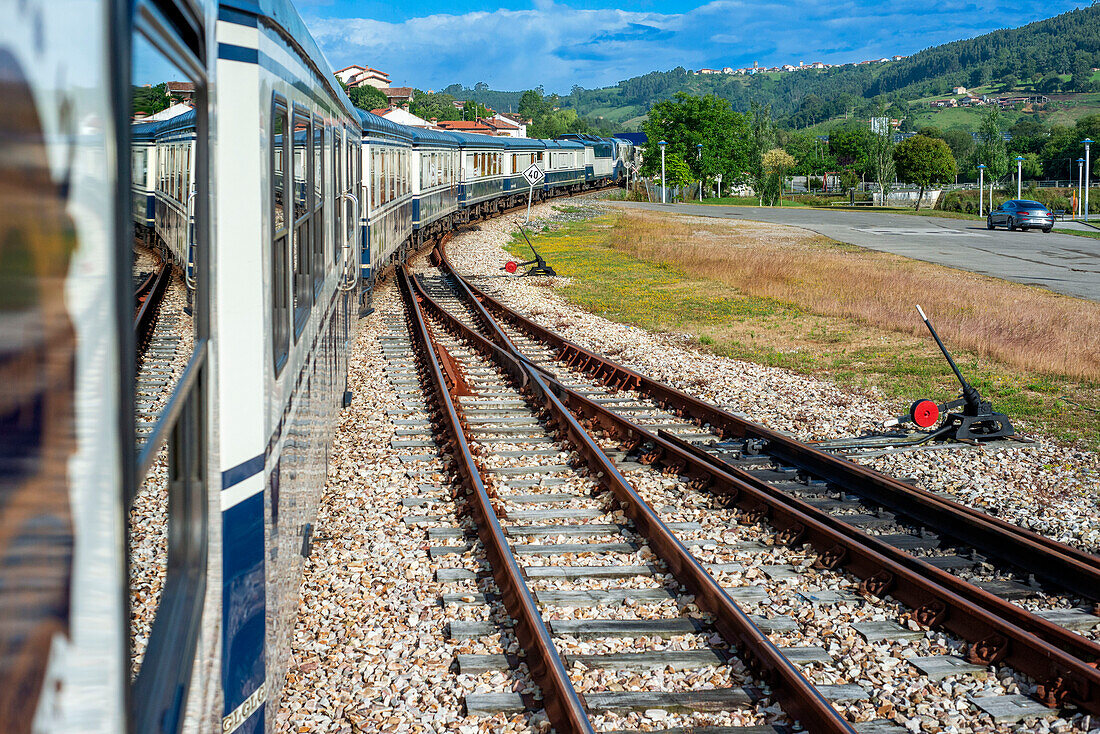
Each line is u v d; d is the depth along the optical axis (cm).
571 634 550
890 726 465
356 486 817
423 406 1113
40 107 125
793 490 842
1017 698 491
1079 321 1769
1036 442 1027
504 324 1775
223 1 317
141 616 202
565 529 720
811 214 5569
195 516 262
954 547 718
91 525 141
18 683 119
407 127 2406
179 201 250
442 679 503
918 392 1279
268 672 351
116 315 151
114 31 154
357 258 1278
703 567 639
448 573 635
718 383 1314
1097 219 6000
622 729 458
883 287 2231
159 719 198
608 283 2475
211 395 279
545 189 5175
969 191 9788
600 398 1205
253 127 333
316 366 612
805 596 611
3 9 115
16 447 119
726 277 2495
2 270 114
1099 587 620
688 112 8356
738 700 480
